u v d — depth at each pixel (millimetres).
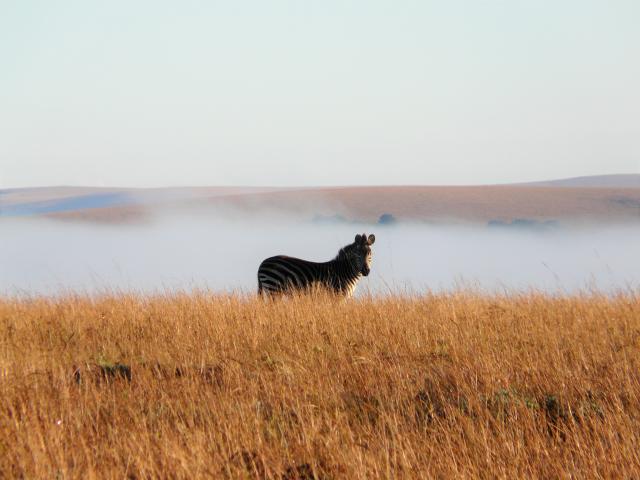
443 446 22344
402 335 37594
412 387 28188
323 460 21594
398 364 31891
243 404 25516
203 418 24547
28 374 28500
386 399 26609
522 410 25188
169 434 23188
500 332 38781
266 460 21156
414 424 24688
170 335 38094
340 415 24594
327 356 34031
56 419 23953
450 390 28281
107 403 25828
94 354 34875
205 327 39156
